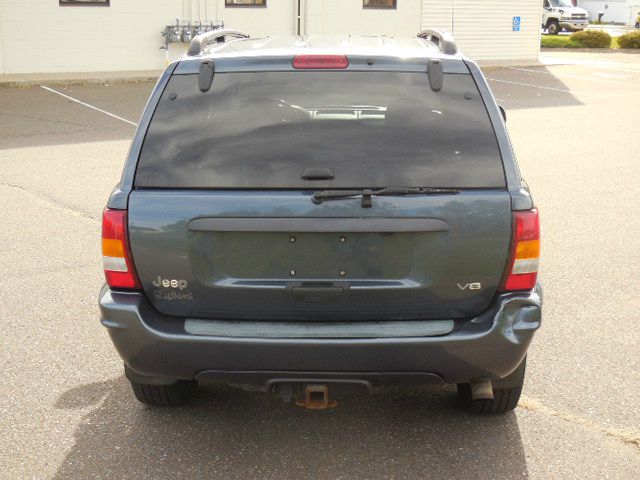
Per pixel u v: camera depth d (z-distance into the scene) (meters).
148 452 3.73
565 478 3.52
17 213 8.07
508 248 3.25
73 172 10.02
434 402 4.23
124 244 3.29
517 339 3.27
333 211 3.21
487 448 3.76
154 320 3.32
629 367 4.69
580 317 5.48
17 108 15.40
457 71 3.52
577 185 9.70
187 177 3.30
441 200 3.21
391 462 3.64
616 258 6.85
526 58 27.25
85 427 3.96
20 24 18.91
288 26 22.16
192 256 3.27
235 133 3.36
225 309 3.34
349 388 3.34
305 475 3.54
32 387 4.40
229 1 21.19
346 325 3.31
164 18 20.47
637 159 11.41
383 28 23.75
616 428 3.97
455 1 25.12
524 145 12.51
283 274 3.30
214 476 3.53
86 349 4.91
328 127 3.36
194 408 4.17
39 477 3.52
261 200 3.22
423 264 3.26
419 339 3.21
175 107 3.46
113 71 20.09
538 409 4.15
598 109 16.91
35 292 5.87
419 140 3.32
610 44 34.28
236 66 3.55
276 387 3.40
